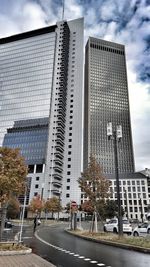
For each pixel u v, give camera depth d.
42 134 106.00
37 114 111.00
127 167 159.75
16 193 14.27
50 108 110.62
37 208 63.47
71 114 115.31
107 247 15.17
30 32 131.25
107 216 65.00
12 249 11.28
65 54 122.69
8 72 126.00
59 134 104.88
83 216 93.06
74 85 121.00
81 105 116.00
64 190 103.19
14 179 13.30
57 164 101.88
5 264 8.46
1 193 13.18
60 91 113.31
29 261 9.20
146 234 22.61
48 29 130.00
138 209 120.94
